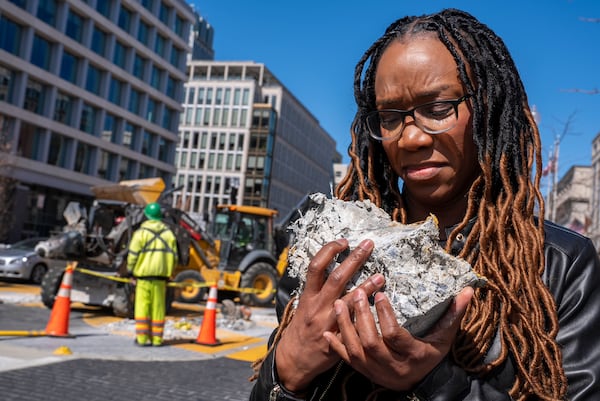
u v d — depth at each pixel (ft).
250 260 49.80
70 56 132.77
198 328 31.07
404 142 3.54
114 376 18.38
